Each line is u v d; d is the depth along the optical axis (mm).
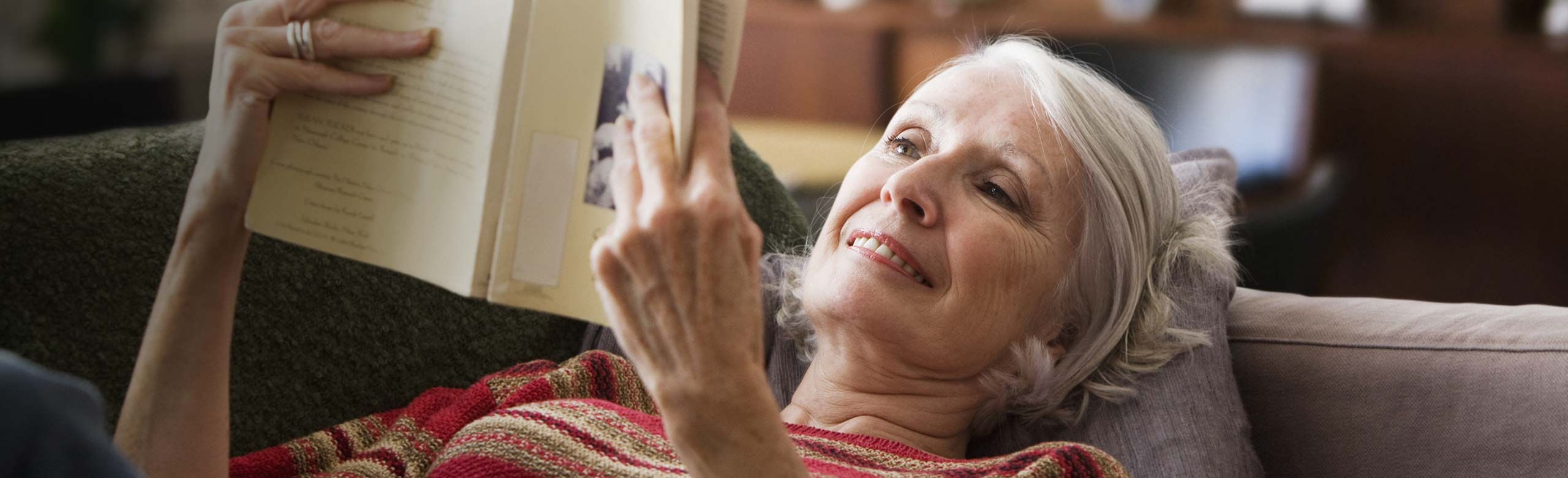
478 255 836
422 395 1256
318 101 872
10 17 2668
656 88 765
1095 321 1327
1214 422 1267
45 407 593
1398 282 4027
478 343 1346
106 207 1094
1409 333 1367
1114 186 1303
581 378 1238
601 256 752
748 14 4656
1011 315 1280
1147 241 1350
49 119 2762
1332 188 2697
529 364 1292
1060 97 1298
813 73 4598
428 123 850
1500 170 3828
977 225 1242
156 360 925
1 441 576
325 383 1215
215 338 939
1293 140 3623
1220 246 1437
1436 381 1315
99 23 2787
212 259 922
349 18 854
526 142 822
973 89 1323
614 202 818
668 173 742
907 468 1133
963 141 1279
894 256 1263
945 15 4273
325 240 884
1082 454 1082
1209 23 3900
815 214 1652
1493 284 3908
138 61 2877
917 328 1245
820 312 1289
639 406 1287
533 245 833
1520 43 3686
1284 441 1368
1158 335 1326
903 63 4449
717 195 738
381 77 853
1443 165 3896
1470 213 3904
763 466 804
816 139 3385
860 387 1311
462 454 1056
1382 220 4012
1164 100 3752
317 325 1211
